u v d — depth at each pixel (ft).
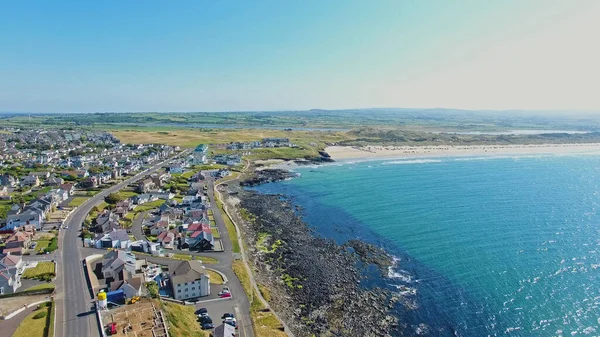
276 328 245.04
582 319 265.54
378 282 322.34
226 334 221.25
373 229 451.53
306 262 356.59
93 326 221.05
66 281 279.28
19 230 369.71
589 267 342.44
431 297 298.35
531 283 315.78
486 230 442.50
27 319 226.99
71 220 425.69
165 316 233.35
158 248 353.92
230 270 322.96
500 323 264.93
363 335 250.98
